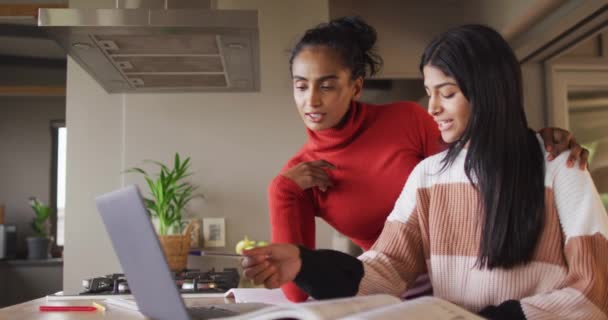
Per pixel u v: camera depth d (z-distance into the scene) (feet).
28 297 16.11
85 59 6.97
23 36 17.12
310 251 3.42
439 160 3.68
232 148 8.65
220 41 6.41
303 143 8.68
